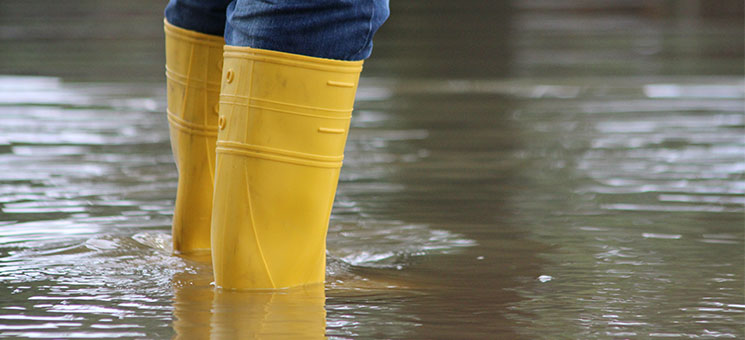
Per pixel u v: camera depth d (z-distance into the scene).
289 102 5.90
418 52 40.12
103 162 12.76
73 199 9.84
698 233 8.20
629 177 11.77
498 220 8.94
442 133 16.70
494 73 31.02
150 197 10.03
